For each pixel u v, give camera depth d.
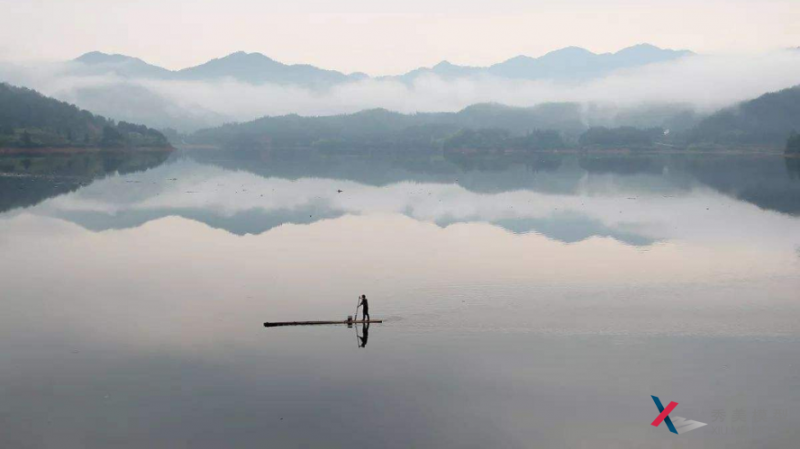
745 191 128.88
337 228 81.19
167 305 46.31
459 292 49.75
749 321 42.69
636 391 32.38
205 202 106.88
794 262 60.22
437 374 34.25
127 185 136.12
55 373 34.22
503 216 92.19
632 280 53.44
